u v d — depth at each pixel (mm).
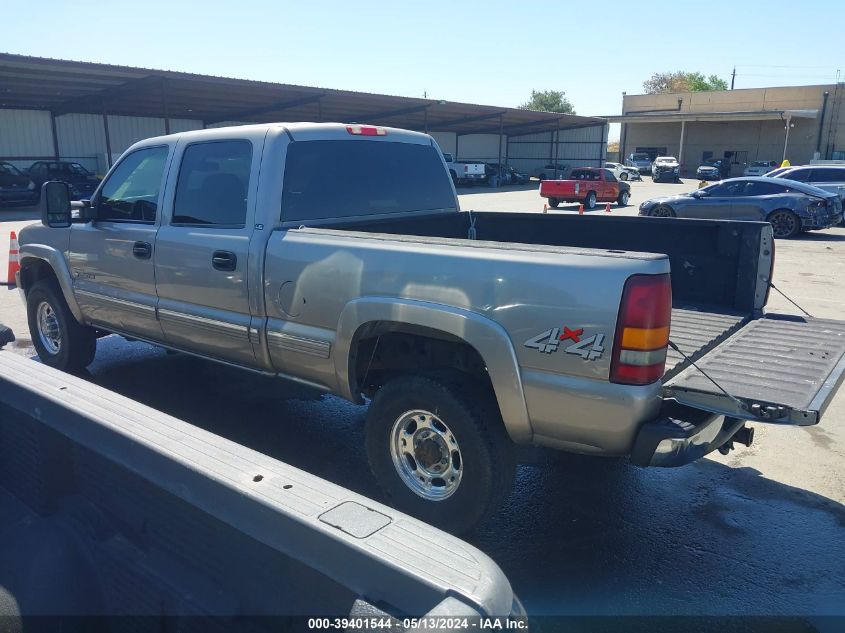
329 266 3666
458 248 3234
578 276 2920
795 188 17141
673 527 3732
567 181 27250
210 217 4391
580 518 3832
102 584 2172
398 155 4996
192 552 1870
